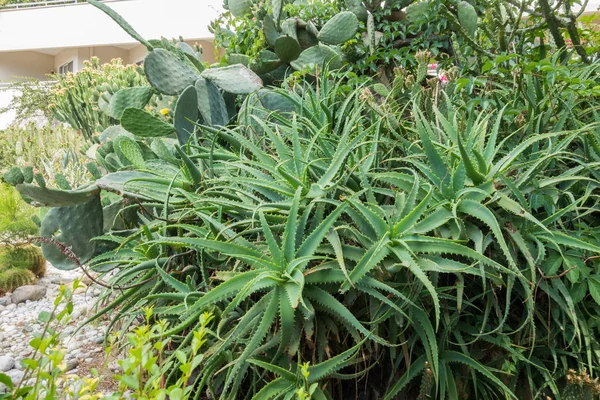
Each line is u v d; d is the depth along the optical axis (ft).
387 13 10.83
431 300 4.62
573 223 5.30
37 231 13.94
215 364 4.50
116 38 45.37
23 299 12.62
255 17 11.07
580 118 6.63
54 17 46.75
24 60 54.60
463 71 8.41
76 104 23.11
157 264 5.12
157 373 3.08
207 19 39.50
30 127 27.76
